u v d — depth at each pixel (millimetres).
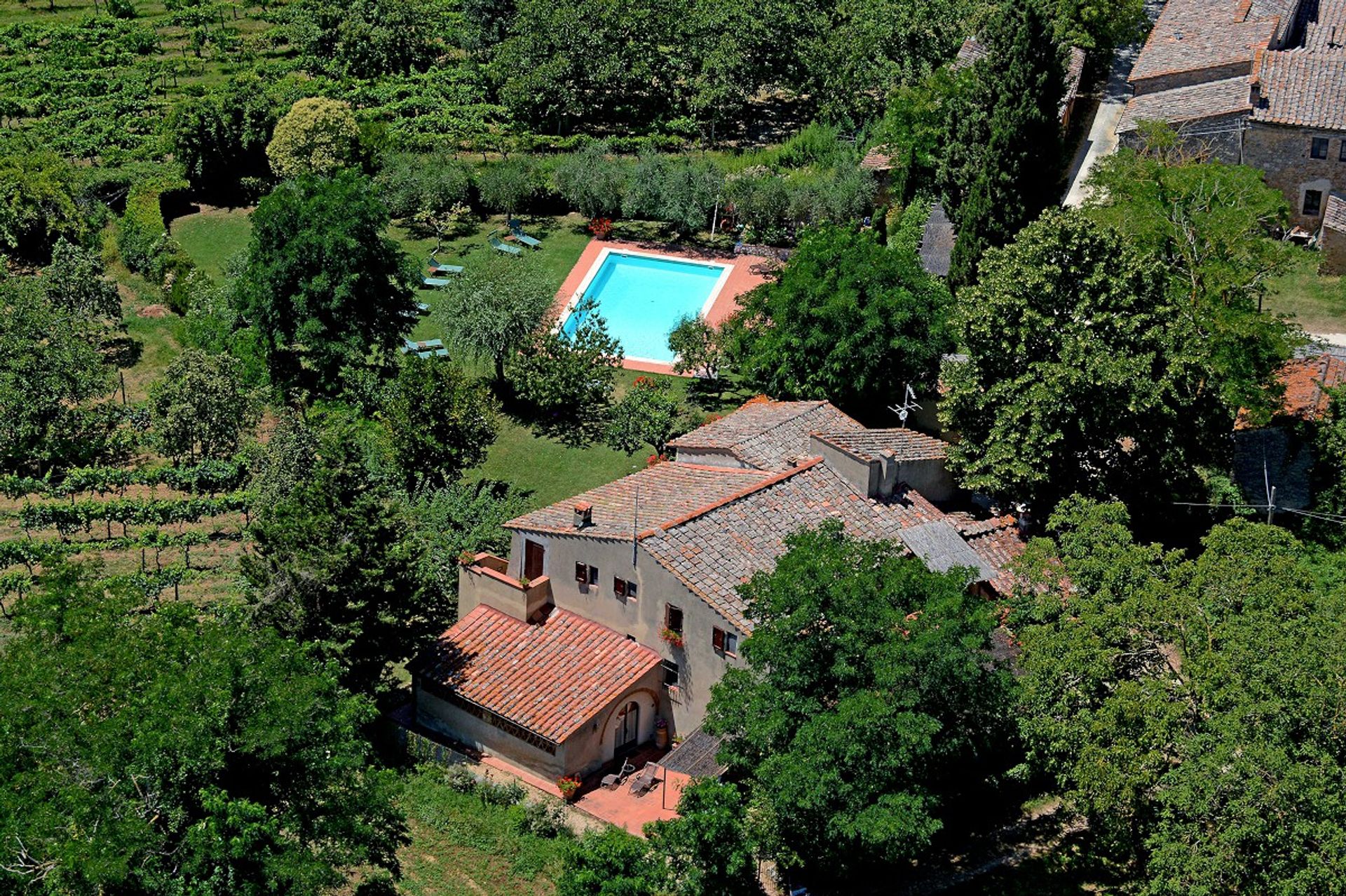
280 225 75188
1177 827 41438
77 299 80000
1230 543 46500
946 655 43469
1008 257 60000
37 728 40219
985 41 90688
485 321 72438
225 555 62312
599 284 86562
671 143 100938
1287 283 76625
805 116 107062
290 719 41969
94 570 57719
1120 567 46594
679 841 42031
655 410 71375
